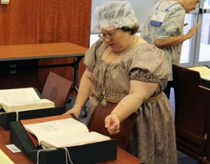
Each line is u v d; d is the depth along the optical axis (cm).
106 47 206
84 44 476
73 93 474
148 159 201
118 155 158
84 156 146
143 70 183
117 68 193
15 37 428
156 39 303
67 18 454
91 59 212
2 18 414
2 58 347
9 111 189
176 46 312
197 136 257
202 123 252
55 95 243
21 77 448
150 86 184
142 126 198
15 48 400
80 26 466
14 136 162
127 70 191
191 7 318
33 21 434
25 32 433
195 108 254
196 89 249
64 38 459
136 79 184
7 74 438
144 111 198
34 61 447
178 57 316
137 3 536
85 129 167
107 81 197
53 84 249
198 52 623
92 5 508
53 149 139
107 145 151
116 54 198
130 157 157
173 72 266
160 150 206
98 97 204
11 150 158
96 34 529
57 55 374
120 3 186
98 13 186
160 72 186
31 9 430
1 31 417
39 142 152
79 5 457
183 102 263
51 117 180
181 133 268
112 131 169
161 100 204
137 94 181
